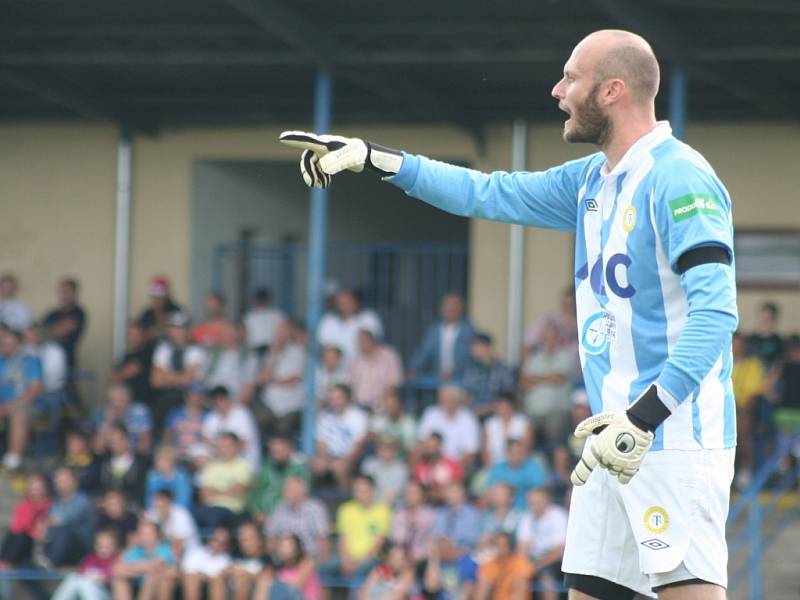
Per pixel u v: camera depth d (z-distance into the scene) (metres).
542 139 58.97
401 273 61.09
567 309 51.59
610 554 13.14
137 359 54.03
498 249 59.78
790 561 46.09
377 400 51.94
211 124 61.41
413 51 47.53
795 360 50.00
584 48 12.84
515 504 43.91
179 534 43.97
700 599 12.60
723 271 12.04
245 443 49.16
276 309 60.31
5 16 47.84
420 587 41.31
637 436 11.87
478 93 55.62
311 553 44.50
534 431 50.19
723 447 12.70
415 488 43.84
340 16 46.19
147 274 62.09
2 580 45.84
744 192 57.47
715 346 11.86
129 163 62.12
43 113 61.53
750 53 45.53
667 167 12.47
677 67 46.06
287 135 13.68
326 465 49.06
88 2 46.03
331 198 65.12
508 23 46.16
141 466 48.22
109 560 43.69
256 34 47.97
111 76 56.16
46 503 46.41
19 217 62.75
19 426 54.00
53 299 62.50
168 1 45.59
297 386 53.25
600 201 13.03
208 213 62.06
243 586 41.78
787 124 57.00
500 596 40.41
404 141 60.12
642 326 12.72
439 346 52.78
